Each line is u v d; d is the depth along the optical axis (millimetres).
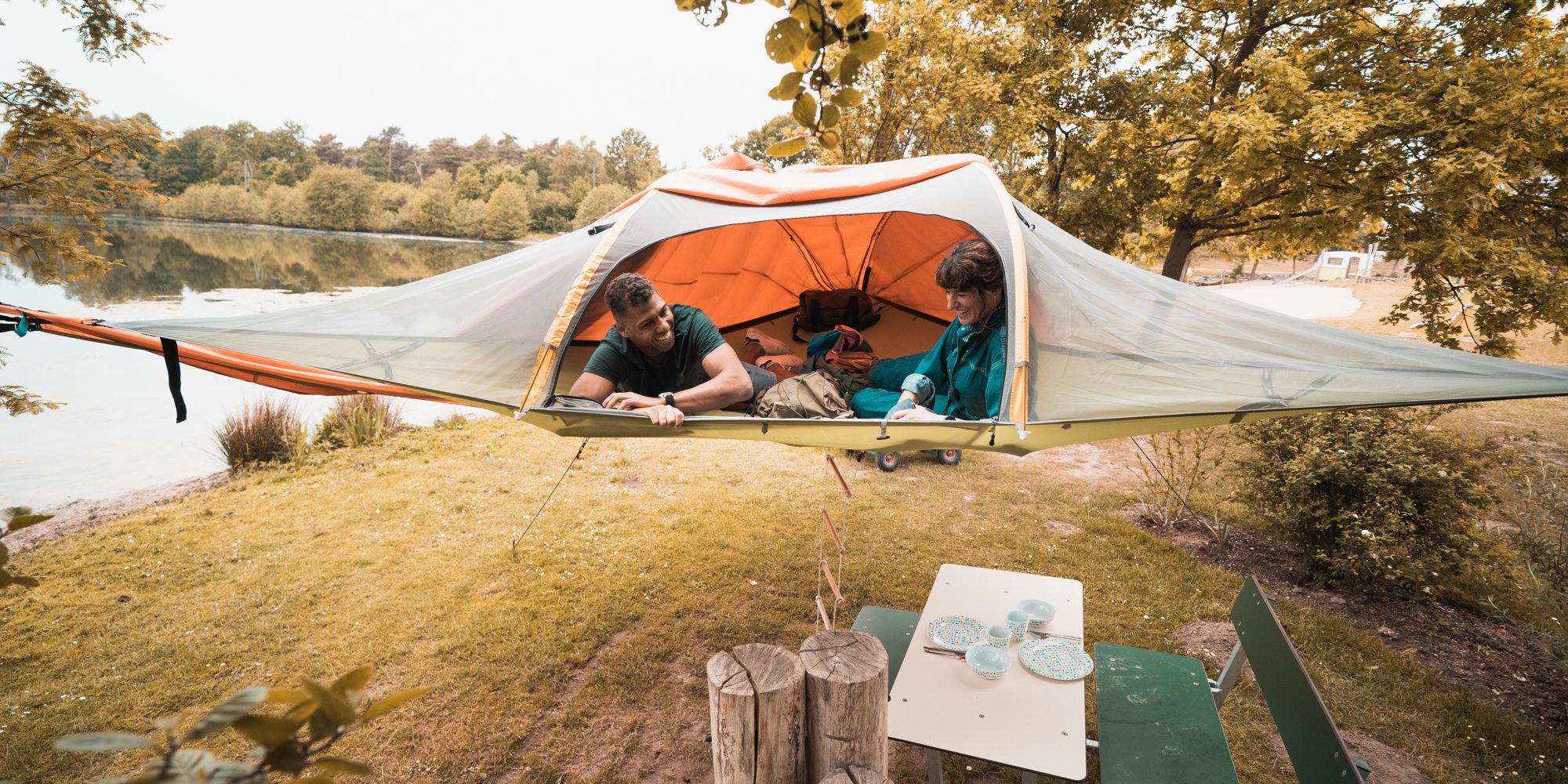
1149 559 5270
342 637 4211
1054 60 8703
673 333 3230
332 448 7773
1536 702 3760
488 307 3232
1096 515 6109
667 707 3664
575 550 5324
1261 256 8961
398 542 5457
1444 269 6184
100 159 5031
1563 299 5773
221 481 6922
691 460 7480
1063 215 8562
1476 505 4703
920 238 5434
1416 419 5113
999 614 3066
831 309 5828
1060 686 2596
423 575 4941
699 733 3488
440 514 5984
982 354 3086
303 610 4508
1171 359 2842
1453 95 5805
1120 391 2641
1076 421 2504
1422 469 4613
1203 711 2752
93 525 5879
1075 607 3121
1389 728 3570
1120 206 8203
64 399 9781
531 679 3846
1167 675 2963
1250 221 8031
